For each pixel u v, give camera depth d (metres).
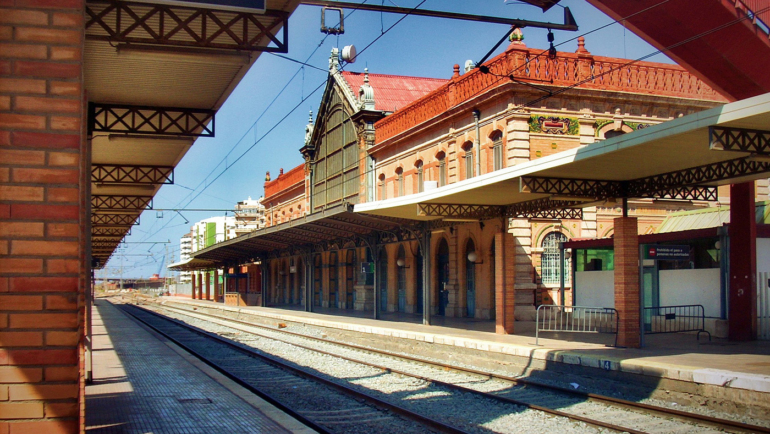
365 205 21.17
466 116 24.69
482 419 9.61
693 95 24.52
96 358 15.43
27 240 4.35
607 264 20.28
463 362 16.23
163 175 20.52
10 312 4.31
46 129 4.41
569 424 9.16
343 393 11.91
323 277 40.97
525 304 22.73
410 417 9.70
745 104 9.27
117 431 7.67
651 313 18.84
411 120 28.98
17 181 4.35
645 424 9.11
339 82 36.31
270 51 9.34
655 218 24.86
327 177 39.06
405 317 27.64
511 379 12.75
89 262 11.48
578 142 22.72
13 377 4.30
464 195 16.95
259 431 7.59
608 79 23.38
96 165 19.81
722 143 10.00
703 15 15.58
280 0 8.84
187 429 7.76
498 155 22.98
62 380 4.37
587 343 15.48
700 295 17.33
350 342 22.64
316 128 40.66
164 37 9.02
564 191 14.55
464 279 26.55
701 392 10.18
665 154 11.76
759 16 16.11
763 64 17.00
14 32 4.41
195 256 50.59
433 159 27.17
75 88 4.48
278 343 22.27
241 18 9.25
